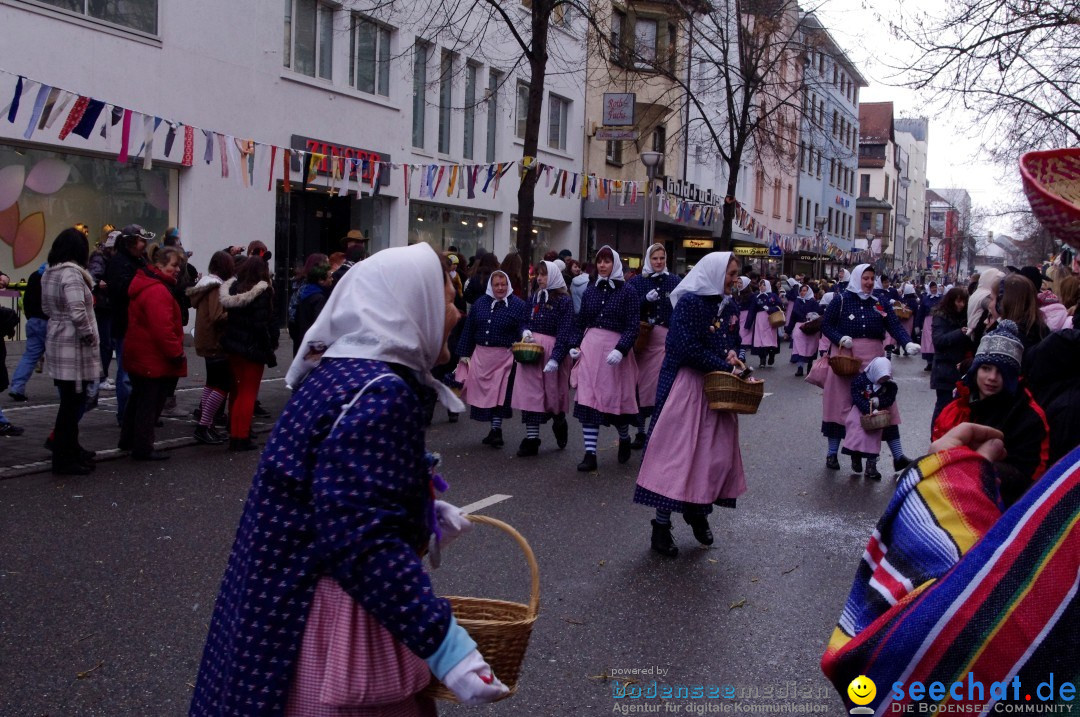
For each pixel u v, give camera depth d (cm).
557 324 963
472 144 2450
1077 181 182
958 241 9475
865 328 931
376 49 2092
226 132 1705
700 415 611
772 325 2002
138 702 393
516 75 2556
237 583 215
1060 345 367
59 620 477
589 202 2992
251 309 884
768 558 618
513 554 607
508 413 962
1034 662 177
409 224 2255
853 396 885
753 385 588
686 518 636
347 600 210
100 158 1527
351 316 225
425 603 200
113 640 455
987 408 367
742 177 4247
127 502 701
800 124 3219
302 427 213
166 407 1087
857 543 662
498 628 231
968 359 820
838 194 6247
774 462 955
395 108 2136
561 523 686
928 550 209
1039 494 185
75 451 780
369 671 208
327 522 201
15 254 1425
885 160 8562
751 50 2422
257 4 1755
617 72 2878
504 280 973
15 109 874
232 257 933
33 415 1002
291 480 210
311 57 1922
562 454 963
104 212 1541
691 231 3709
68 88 1418
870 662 195
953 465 221
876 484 864
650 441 618
